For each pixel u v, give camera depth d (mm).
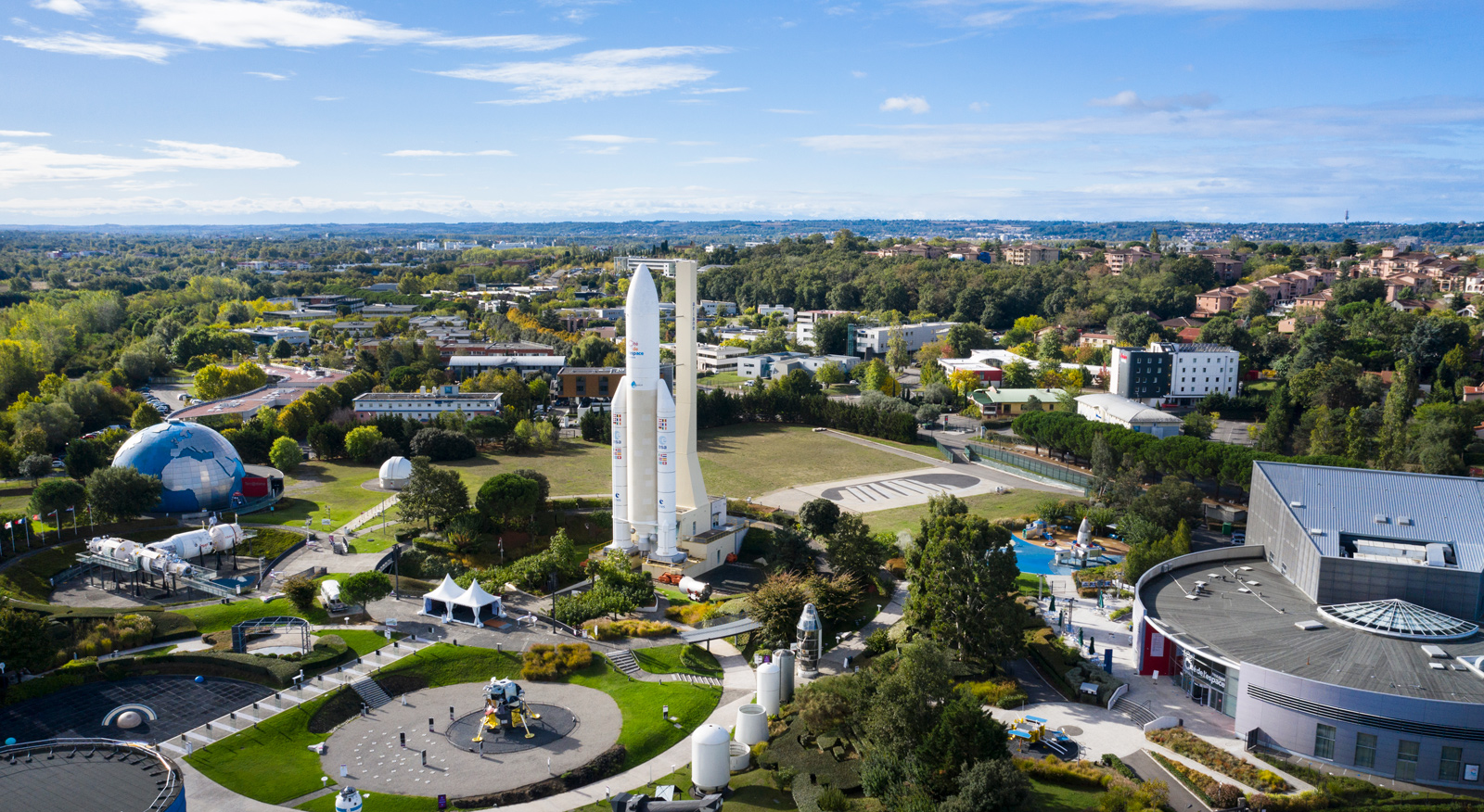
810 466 192750
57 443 181750
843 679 85500
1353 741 77562
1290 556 107250
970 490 174375
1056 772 76562
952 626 95750
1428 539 101438
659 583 126875
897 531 146000
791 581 110562
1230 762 78125
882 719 75688
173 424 150500
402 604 114312
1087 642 105625
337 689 91750
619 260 137250
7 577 115000
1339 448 170375
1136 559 115875
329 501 156250
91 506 131000
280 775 78188
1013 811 69312
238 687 92125
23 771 69188
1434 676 81312
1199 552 115188
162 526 138750
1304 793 73750
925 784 70062
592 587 120188
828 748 82812
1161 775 77688
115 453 161500
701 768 77375
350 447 180625
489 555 132250
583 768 80000
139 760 71250
